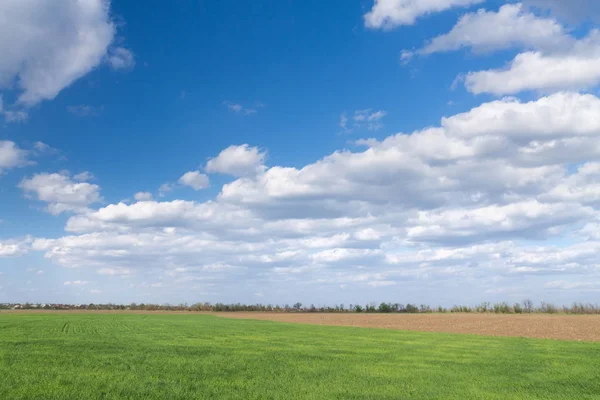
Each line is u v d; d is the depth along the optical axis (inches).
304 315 3826.3
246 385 618.5
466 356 952.3
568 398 565.0
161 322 2255.2
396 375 713.0
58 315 3127.5
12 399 512.1
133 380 632.4
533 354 992.9
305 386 618.2
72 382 607.5
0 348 981.8
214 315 3752.5
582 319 2659.9
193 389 586.2
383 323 2347.4
